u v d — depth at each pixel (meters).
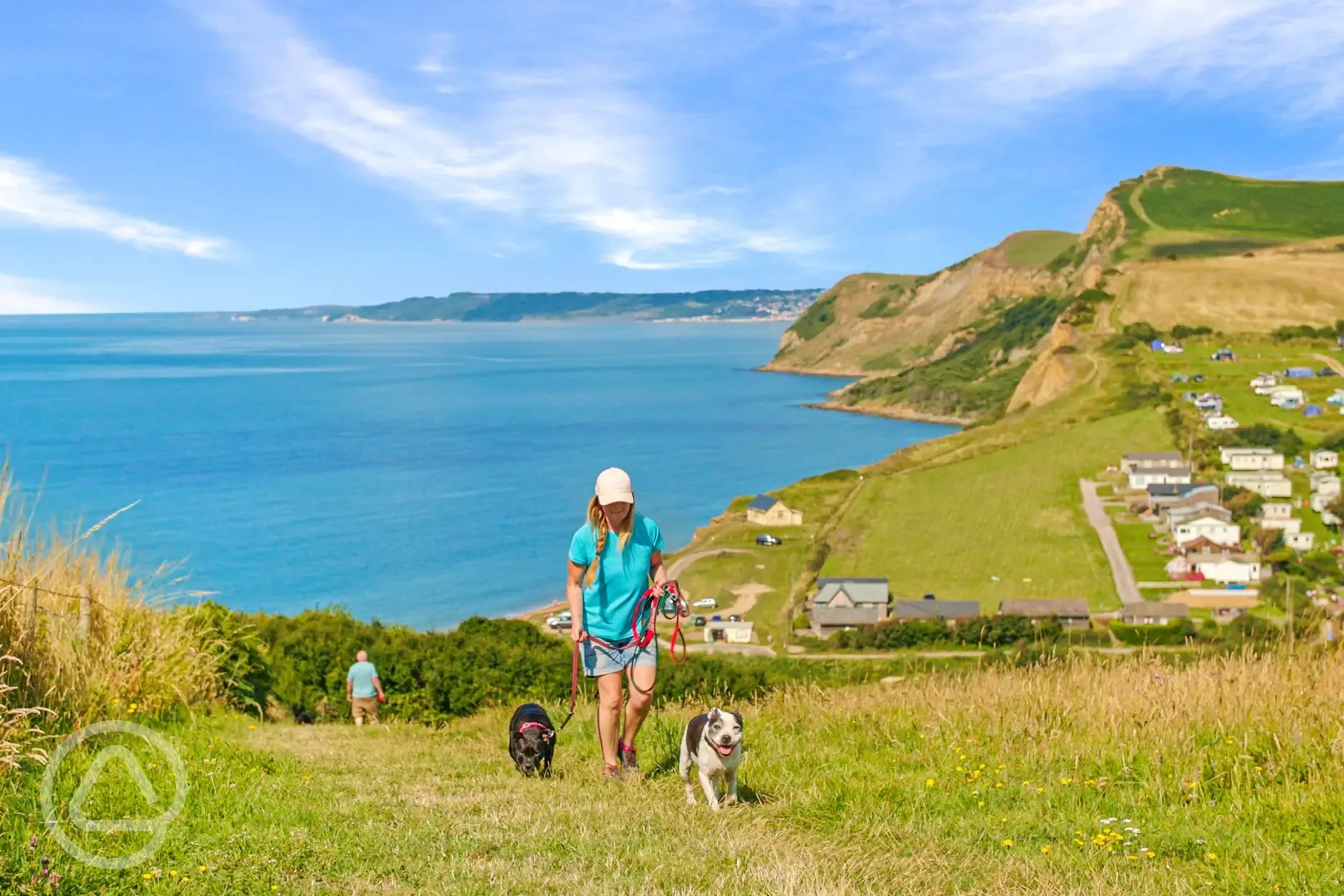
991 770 7.44
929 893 4.80
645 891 4.59
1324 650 9.40
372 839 5.42
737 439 155.50
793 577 73.06
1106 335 157.25
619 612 7.49
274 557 74.75
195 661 11.33
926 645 56.12
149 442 137.38
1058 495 89.31
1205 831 5.80
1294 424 106.88
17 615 8.07
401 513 92.31
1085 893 4.79
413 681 17.02
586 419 180.38
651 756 8.53
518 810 6.29
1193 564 68.75
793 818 6.33
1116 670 10.14
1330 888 4.77
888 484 95.69
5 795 5.62
